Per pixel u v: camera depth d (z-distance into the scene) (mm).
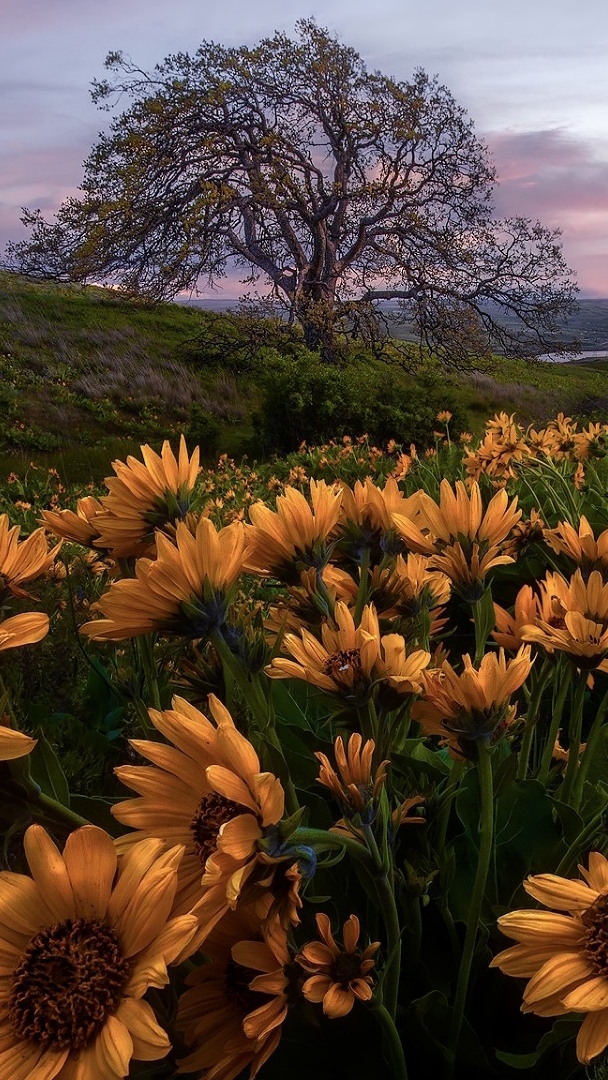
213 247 26484
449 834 1451
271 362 24172
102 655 2230
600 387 33062
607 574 1400
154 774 873
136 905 752
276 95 27156
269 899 787
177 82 26766
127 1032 691
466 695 977
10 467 16094
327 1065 1105
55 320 28047
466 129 26703
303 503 1268
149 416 20812
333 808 1495
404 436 17453
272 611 1354
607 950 757
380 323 27547
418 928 1133
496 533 1321
